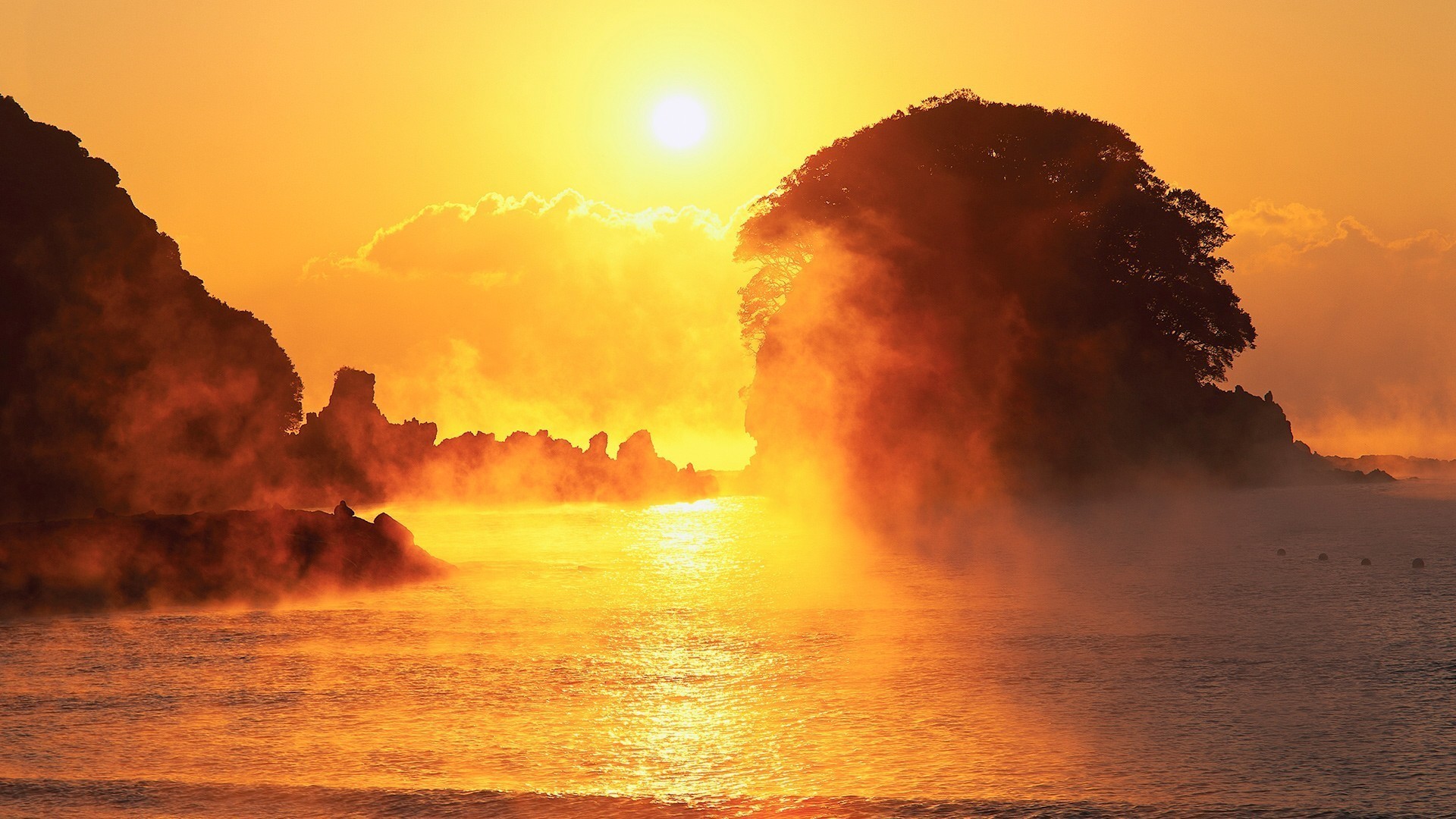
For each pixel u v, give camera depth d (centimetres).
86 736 1727
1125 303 9325
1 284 7162
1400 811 1323
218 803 1409
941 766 1526
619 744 1664
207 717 1847
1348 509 6844
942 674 2122
